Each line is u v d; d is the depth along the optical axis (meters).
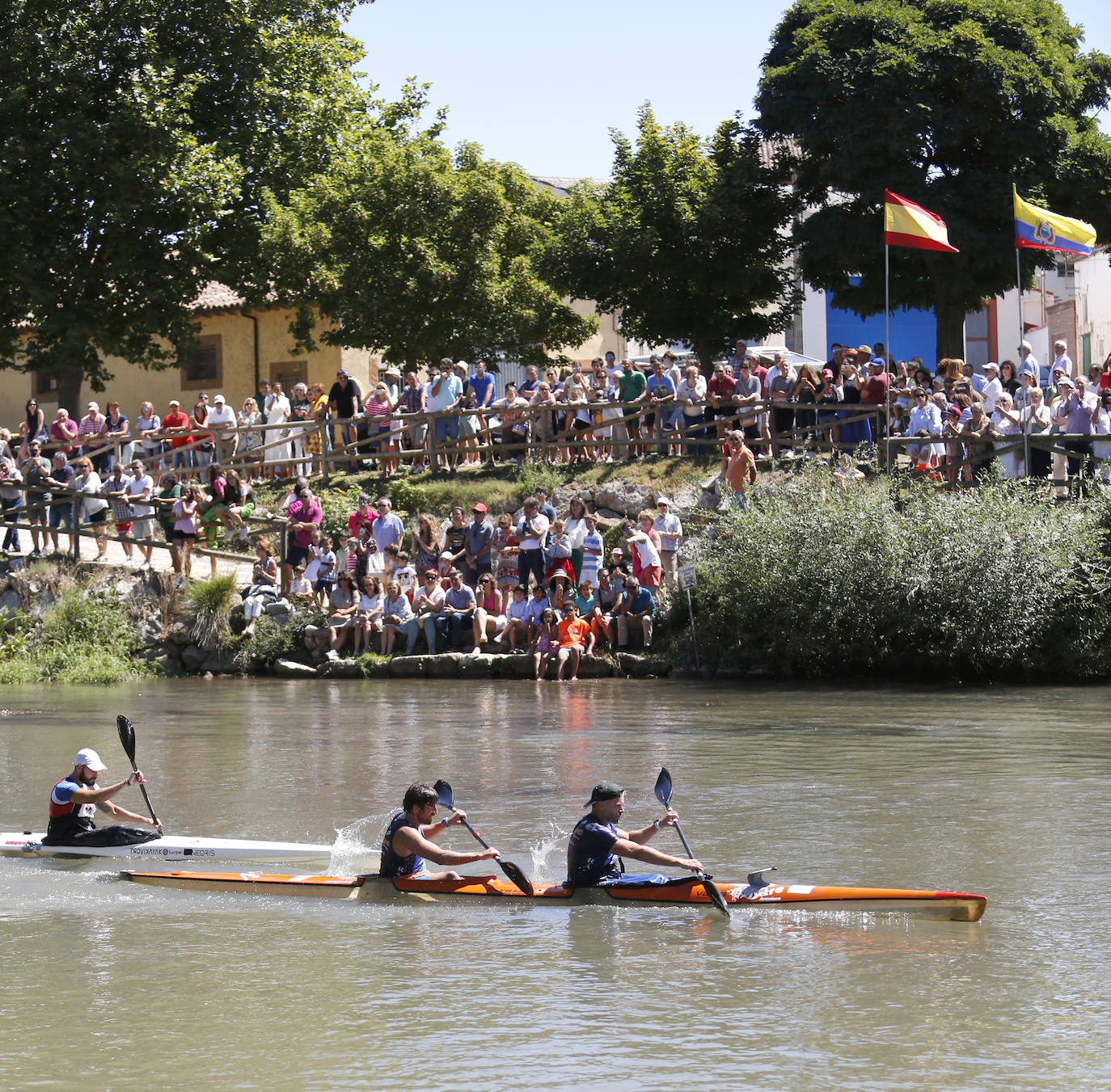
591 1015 6.70
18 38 32.38
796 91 30.58
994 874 9.27
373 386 38.34
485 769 13.60
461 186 33.62
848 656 20.98
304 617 23.89
